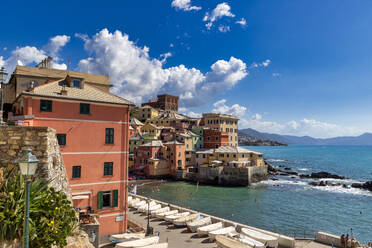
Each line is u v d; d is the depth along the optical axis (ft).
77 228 51.26
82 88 93.97
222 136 333.21
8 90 124.57
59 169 58.13
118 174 92.63
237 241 81.92
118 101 94.27
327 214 164.96
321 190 243.19
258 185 264.93
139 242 81.87
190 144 321.73
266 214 163.94
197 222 108.68
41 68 128.77
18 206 35.24
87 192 85.66
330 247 88.99
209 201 197.36
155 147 296.30
